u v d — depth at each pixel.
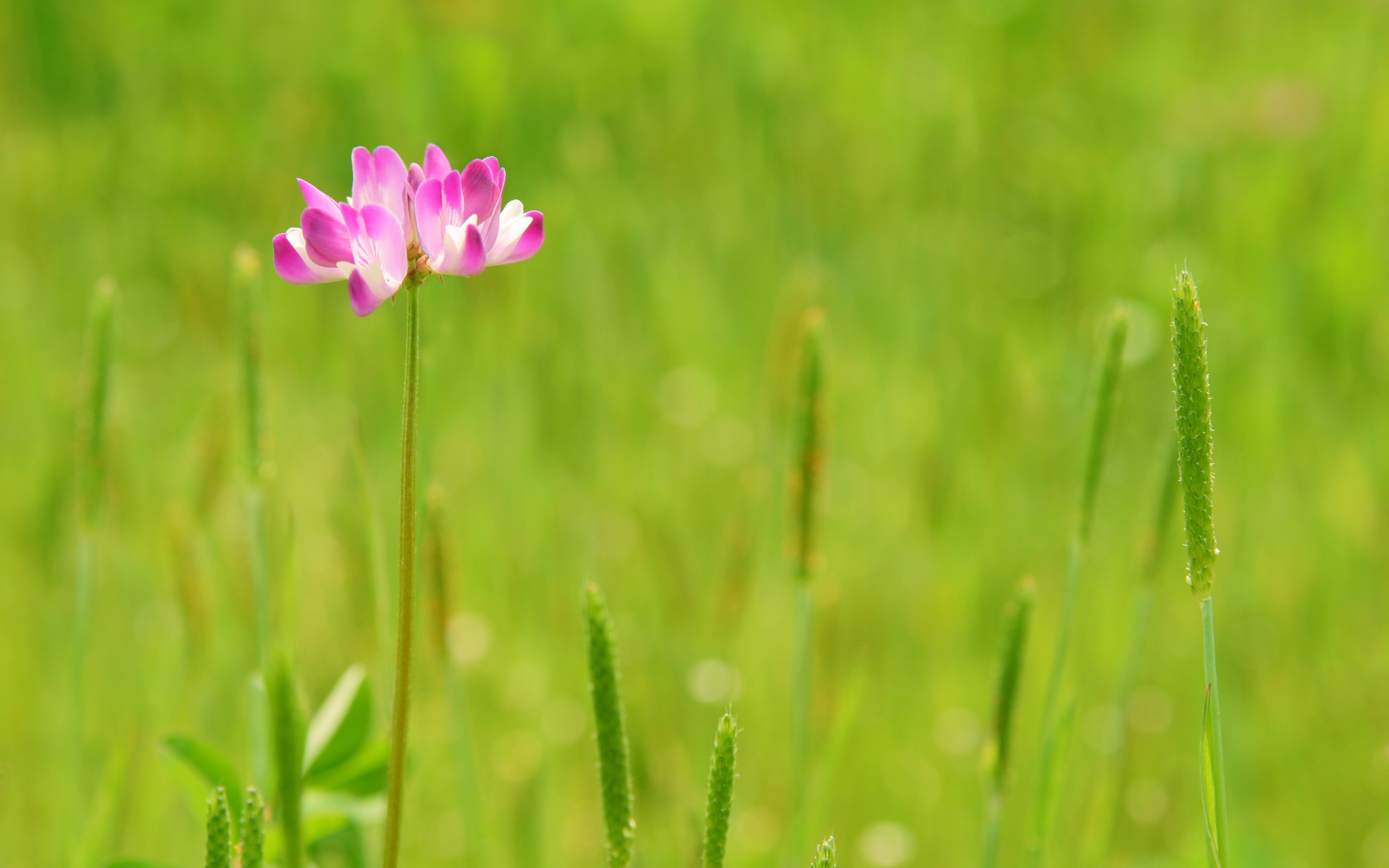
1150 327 1.41
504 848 0.87
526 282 1.38
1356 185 1.63
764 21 2.00
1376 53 1.87
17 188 1.72
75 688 0.72
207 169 1.79
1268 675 1.07
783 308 1.14
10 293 1.56
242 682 0.88
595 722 0.62
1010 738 0.68
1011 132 1.83
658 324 1.47
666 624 1.03
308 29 1.90
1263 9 2.13
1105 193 1.65
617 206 1.57
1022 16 2.10
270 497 1.15
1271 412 1.32
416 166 0.63
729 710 0.62
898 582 1.14
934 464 1.16
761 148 1.74
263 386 0.71
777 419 1.12
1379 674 1.06
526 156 1.68
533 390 1.26
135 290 1.63
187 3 1.96
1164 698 1.06
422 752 0.91
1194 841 0.88
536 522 1.17
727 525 1.17
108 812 0.73
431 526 0.70
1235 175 1.67
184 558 0.75
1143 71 1.97
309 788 0.70
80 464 0.71
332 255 0.62
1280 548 1.20
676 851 0.76
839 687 0.88
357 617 0.84
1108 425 0.69
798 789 0.72
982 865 0.68
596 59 1.84
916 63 2.00
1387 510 1.19
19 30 1.95
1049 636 1.07
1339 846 0.91
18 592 1.06
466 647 1.07
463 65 1.57
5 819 0.85
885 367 1.42
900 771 0.98
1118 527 1.21
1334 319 1.41
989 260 1.64
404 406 0.62
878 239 1.61
